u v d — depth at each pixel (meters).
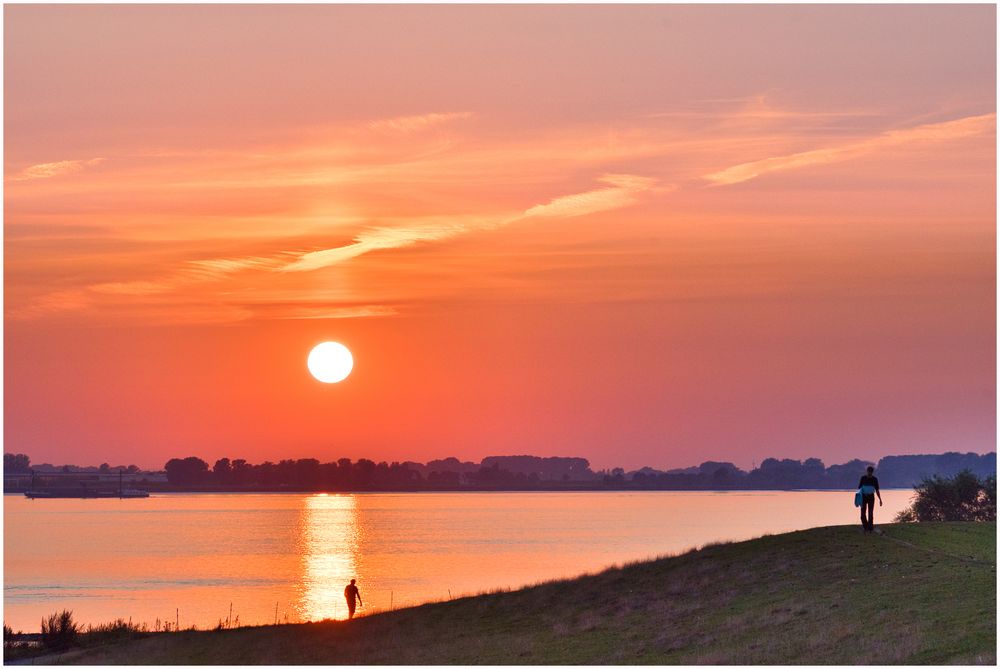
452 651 44.84
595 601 51.66
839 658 33.94
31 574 173.50
